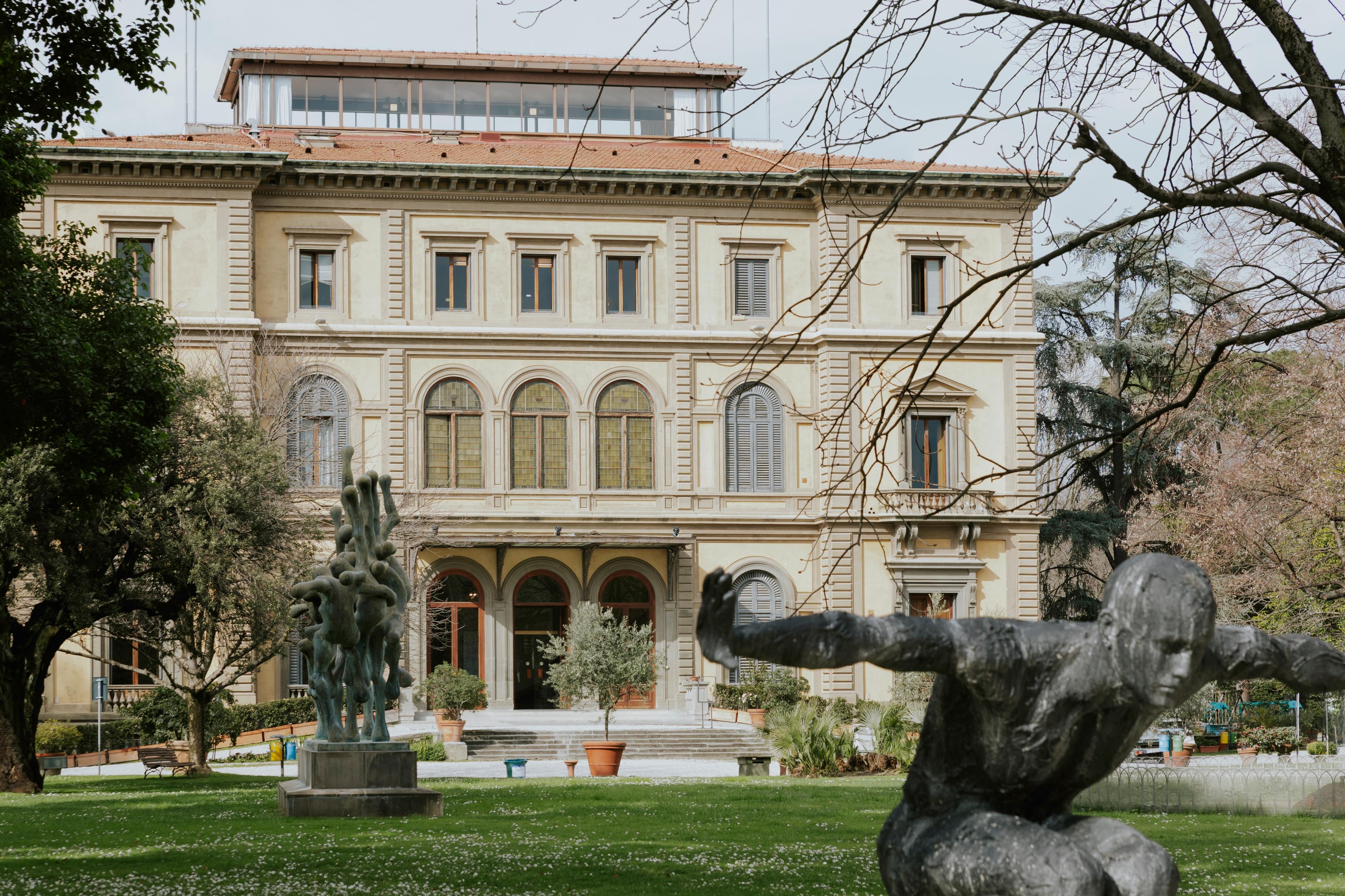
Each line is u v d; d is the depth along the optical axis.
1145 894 3.64
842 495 46.94
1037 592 47.75
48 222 44.28
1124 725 3.74
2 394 17.98
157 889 11.68
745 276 48.69
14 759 26.94
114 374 21.03
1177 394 10.70
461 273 47.75
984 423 47.91
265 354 44.75
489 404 47.09
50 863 13.70
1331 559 28.00
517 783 25.78
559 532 46.88
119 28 15.73
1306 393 28.00
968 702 3.88
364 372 46.53
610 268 48.47
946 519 46.59
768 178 46.88
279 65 54.72
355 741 18.59
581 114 56.00
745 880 12.04
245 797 22.81
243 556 30.42
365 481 18.38
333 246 46.75
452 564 46.88
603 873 12.48
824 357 47.34
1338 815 18.69
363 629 18.52
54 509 27.58
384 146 50.53
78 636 43.34
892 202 8.79
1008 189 47.66
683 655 47.22
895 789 23.84
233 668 42.25
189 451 29.98
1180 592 3.45
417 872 12.59
